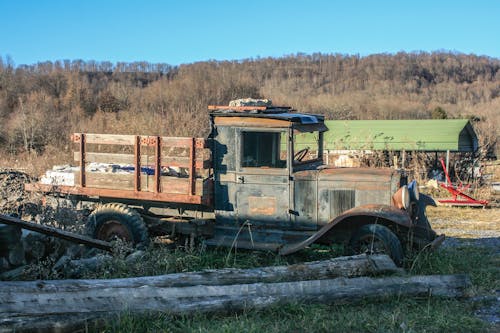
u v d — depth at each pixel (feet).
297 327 15.24
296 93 206.49
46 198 25.54
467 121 72.59
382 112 164.86
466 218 38.24
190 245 22.63
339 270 17.84
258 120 22.91
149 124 54.90
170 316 15.15
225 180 23.66
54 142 67.46
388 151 67.26
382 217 20.06
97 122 74.13
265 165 23.24
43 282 14.85
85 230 23.76
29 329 13.64
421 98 234.79
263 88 185.37
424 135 69.82
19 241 19.63
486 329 15.53
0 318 13.38
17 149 75.72
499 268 22.39
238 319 15.51
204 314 15.53
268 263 22.17
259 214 23.35
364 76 277.23
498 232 32.32
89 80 188.55
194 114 59.31
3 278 18.67
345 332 15.10
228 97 114.52
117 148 38.75
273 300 16.17
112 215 23.61
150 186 23.57
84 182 24.52
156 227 24.58
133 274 19.13
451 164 70.74
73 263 19.22
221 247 23.36
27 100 122.93
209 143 23.47
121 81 191.21
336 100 170.50
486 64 329.11
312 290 16.80
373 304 17.16
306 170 23.16
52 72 163.32
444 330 15.40
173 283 16.14
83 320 14.28
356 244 20.72
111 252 21.49
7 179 32.83
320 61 297.53
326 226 20.97
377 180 22.02
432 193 50.62
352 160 56.85
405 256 20.86
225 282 16.74
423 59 324.80
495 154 89.40
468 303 17.58
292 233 22.74
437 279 18.08
